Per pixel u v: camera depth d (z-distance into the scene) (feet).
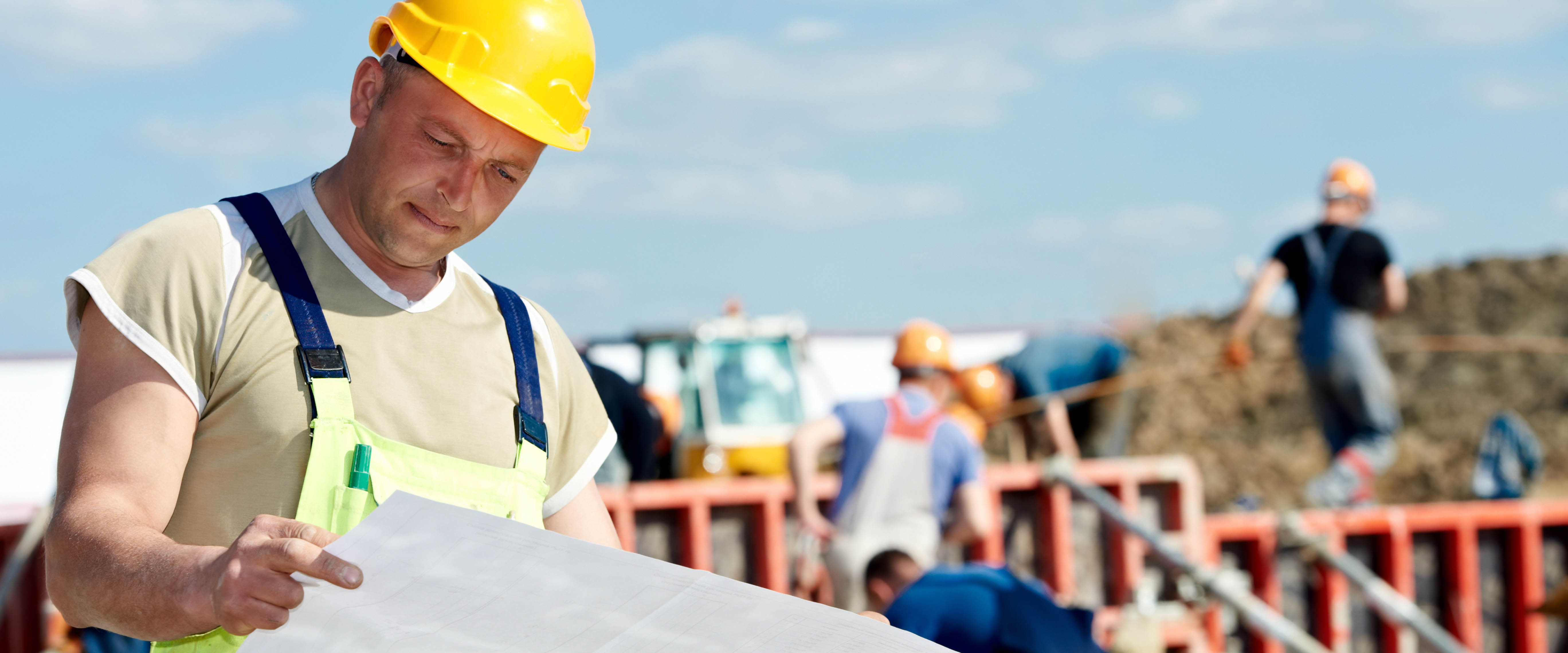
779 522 16.51
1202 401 60.49
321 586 3.12
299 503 3.86
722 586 3.07
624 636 3.13
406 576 3.11
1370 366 22.08
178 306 3.84
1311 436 55.93
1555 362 68.49
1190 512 17.69
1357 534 18.30
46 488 35.68
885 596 13.10
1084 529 17.46
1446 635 17.47
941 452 16.01
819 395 47.29
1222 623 17.19
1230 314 71.31
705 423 38.52
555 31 4.36
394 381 4.11
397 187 4.03
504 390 4.43
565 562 3.08
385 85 4.16
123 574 3.26
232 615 3.08
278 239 4.10
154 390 3.74
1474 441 43.27
